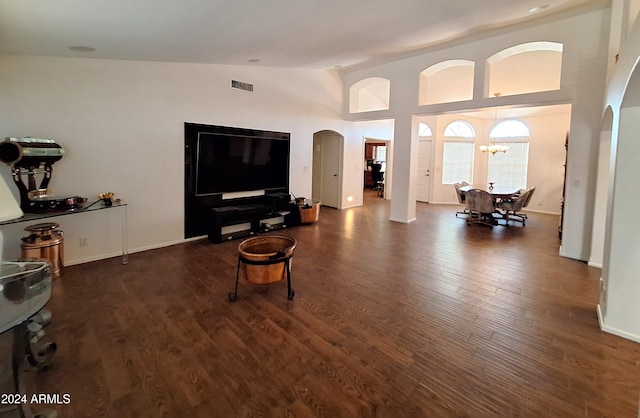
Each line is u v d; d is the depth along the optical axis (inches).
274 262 114.0
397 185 260.7
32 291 72.5
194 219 197.9
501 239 212.4
